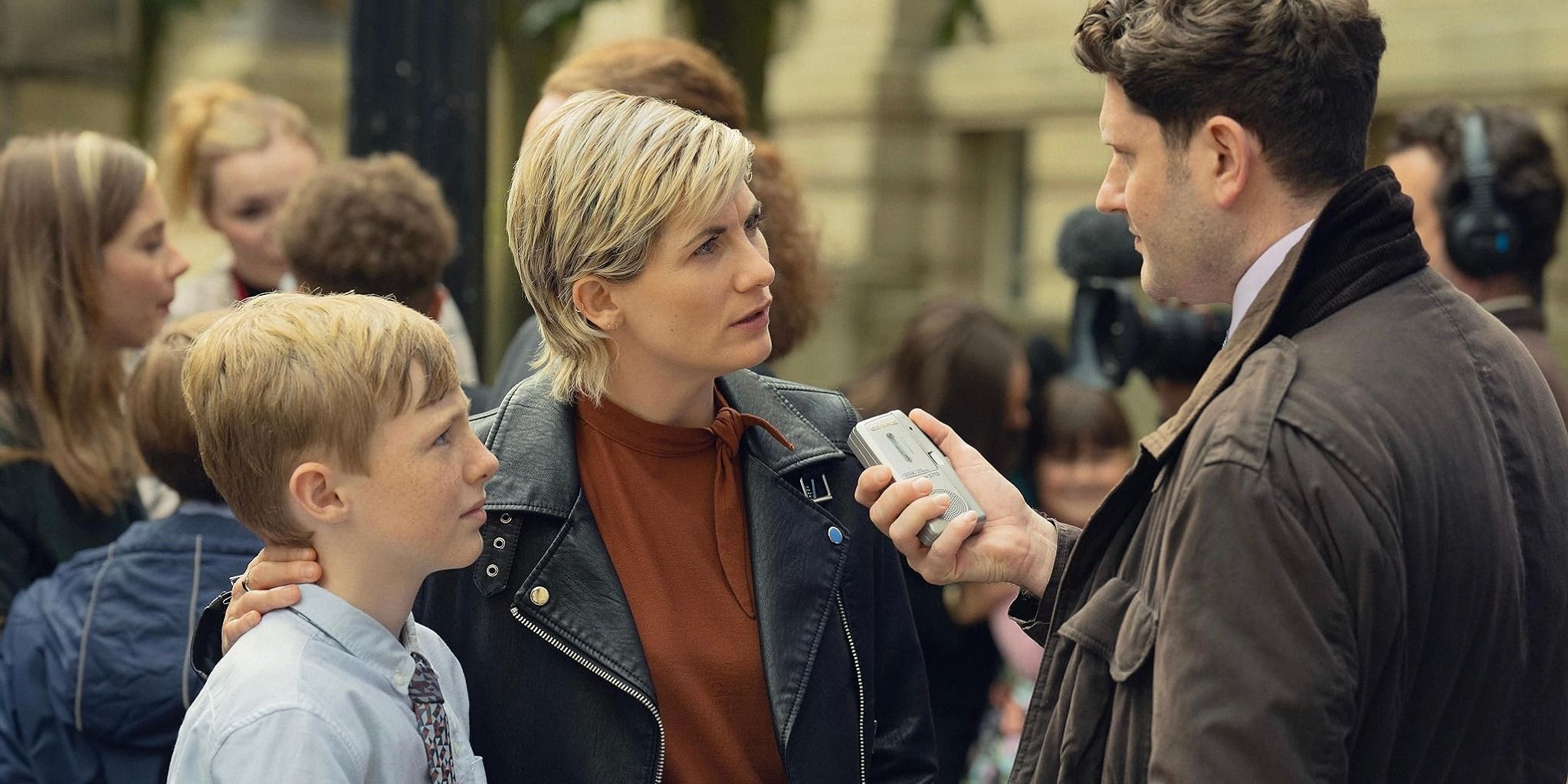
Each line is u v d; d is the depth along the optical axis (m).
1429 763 1.37
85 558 2.07
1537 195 2.64
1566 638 1.45
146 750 1.98
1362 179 1.39
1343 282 1.38
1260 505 1.27
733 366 1.64
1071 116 7.58
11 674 2.03
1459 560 1.33
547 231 1.63
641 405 1.72
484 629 1.67
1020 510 1.73
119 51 8.44
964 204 8.35
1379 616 1.26
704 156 1.57
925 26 8.41
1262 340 1.39
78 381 2.43
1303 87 1.37
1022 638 2.85
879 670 1.85
